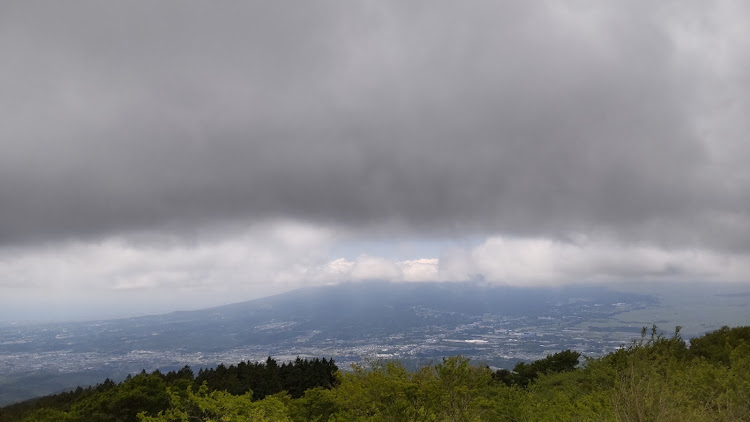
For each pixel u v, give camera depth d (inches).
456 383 378.0
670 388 339.9
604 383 560.7
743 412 319.3
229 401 402.3
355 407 501.7
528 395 563.5
